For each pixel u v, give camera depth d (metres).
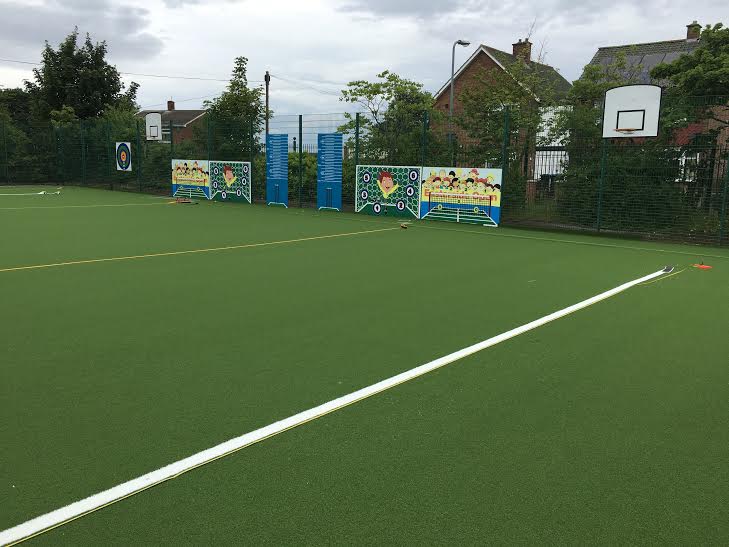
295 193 19.06
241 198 19.98
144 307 6.07
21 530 2.46
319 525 2.52
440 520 2.56
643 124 12.48
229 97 23.77
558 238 12.51
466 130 15.08
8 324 5.41
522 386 4.10
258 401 3.77
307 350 4.79
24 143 27.19
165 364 4.42
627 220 13.08
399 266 8.72
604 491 2.82
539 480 2.90
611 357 4.75
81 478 2.85
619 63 19.97
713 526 2.57
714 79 13.00
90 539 2.41
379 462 3.04
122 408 3.64
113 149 24.64
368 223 14.59
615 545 2.43
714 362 4.66
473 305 6.39
